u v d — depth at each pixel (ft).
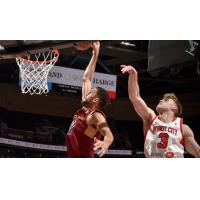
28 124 39.22
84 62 38.06
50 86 34.45
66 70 35.19
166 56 20.51
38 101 38.32
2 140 35.94
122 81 40.88
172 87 40.65
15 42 14.96
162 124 11.37
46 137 38.45
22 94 37.50
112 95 35.94
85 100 12.26
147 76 38.96
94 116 11.20
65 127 40.96
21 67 21.94
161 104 11.68
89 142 11.76
